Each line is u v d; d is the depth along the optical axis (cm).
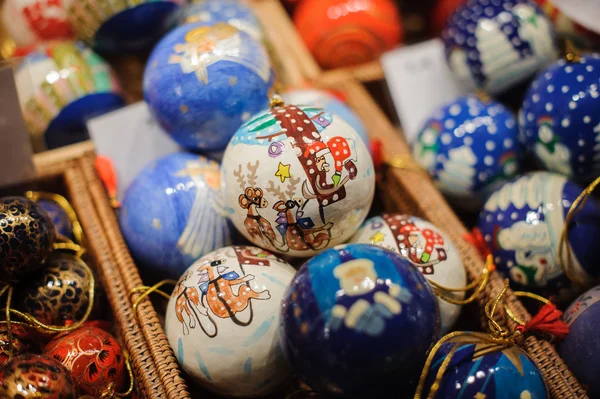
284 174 72
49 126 107
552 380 73
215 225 86
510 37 103
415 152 105
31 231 78
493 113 101
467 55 106
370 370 62
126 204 91
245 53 87
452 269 81
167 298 91
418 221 85
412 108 120
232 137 81
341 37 130
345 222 76
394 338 61
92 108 108
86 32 110
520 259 85
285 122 75
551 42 105
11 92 94
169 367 76
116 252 90
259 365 73
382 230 83
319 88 118
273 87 90
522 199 87
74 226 99
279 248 78
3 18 120
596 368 75
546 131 89
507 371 67
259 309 73
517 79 107
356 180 75
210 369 73
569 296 87
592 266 84
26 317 79
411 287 64
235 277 74
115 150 107
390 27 132
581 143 86
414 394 70
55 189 110
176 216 85
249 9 122
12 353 75
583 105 85
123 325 82
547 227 84
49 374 64
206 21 94
